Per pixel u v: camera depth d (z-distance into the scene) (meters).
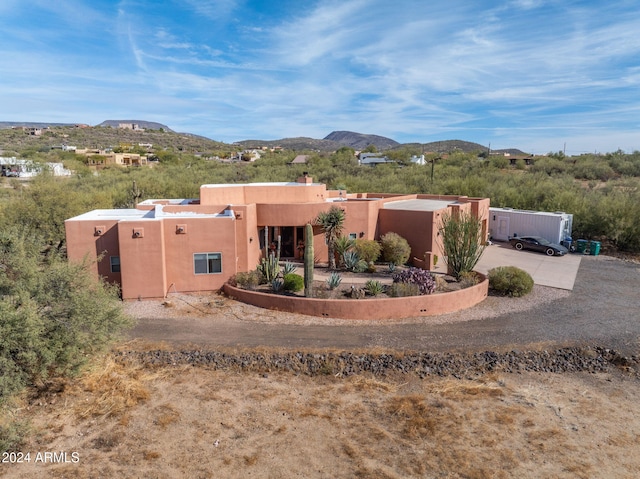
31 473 9.62
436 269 25.23
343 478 9.60
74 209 27.39
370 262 24.98
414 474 9.73
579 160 70.50
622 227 31.28
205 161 86.81
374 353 14.79
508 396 12.88
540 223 32.62
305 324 17.33
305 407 12.25
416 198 36.81
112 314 12.62
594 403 12.59
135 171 63.06
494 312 18.86
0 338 10.30
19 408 11.66
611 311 19.00
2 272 12.05
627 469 9.92
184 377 13.65
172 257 20.47
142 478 9.52
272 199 27.17
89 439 10.83
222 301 19.78
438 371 14.14
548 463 10.09
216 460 10.12
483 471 9.80
